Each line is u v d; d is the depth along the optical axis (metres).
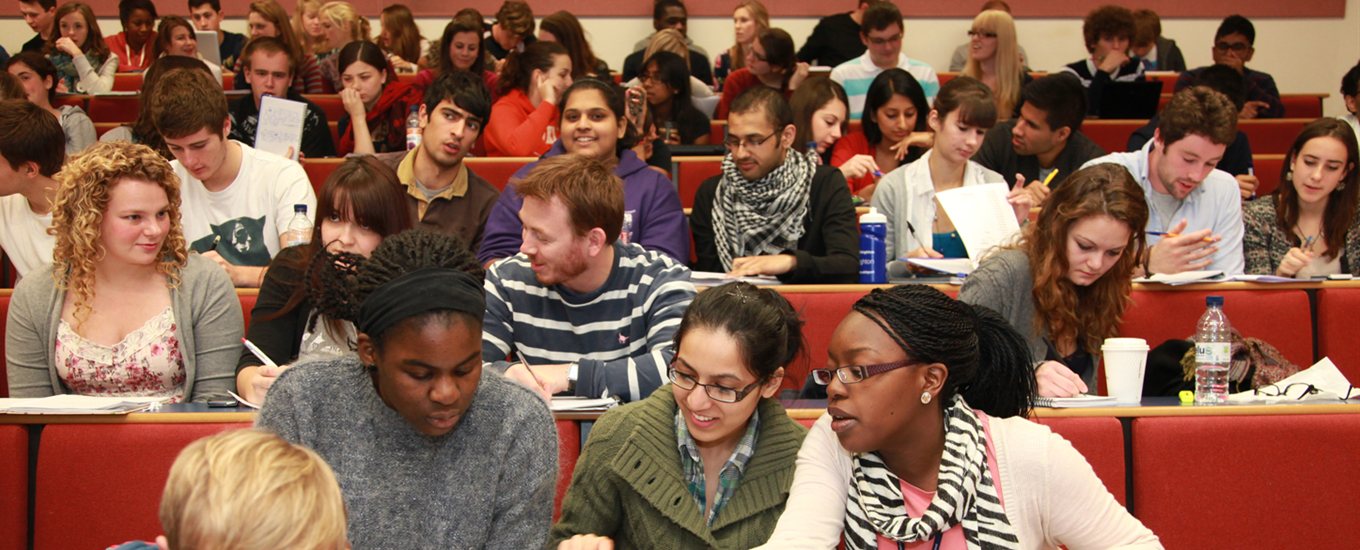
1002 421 1.75
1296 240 3.68
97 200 2.46
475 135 3.70
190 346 2.55
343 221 2.56
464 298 1.55
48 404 2.18
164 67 4.13
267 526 1.09
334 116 5.92
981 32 5.80
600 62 6.25
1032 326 2.63
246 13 8.29
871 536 1.69
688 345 1.79
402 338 1.53
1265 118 6.57
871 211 3.34
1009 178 4.43
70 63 6.86
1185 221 3.18
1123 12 6.45
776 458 1.87
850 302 2.96
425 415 1.57
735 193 3.60
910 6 8.39
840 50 7.03
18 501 2.12
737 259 3.34
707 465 1.91
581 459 1.92
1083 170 2.60
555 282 2.43
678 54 5.92
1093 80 6.04
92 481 2.12
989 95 3.71
